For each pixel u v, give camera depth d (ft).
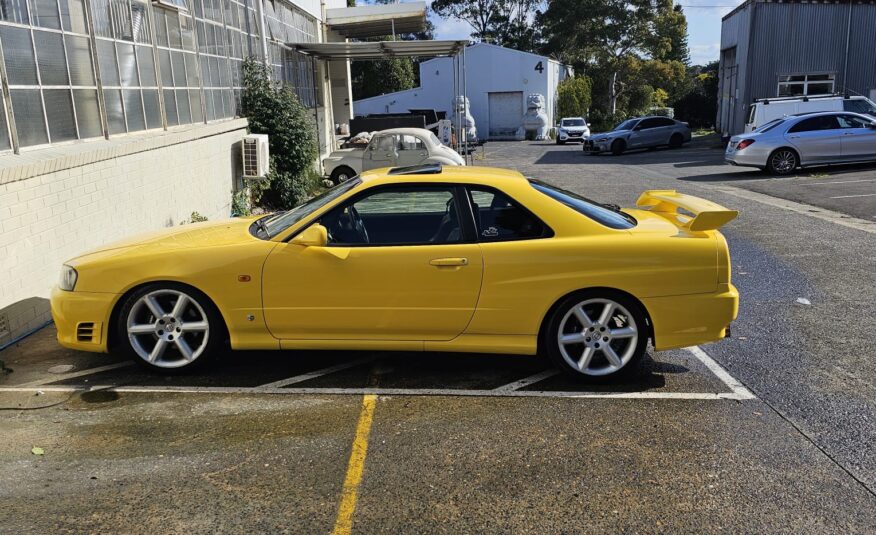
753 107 69.62
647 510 10.93
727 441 13.17
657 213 18.07
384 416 14.28
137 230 26.43
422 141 54.85
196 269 15.48
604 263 15.16
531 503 11.12
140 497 11.23
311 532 10.32
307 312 15.56
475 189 15.70
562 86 163.12
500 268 15.21
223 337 16.22
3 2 19.62
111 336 16.14
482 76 150.30
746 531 10.39
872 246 29.81
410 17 71.20
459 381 16.17
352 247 15.47
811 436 13.37
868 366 16.92
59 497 11.21
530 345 15.65
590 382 15.88
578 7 176.24
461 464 12.33
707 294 15.34
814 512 10.87
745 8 90.38
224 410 14.52
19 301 18.67
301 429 13.66
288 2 57.77
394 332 15.69
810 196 44.52
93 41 25.08
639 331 15.57
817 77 88.02
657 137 97.45
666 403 14.92
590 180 58.95
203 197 34.58
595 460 12.47
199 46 36.78
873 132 56.70
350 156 55.77
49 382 15.96
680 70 181.68
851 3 85.35
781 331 19.56
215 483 11.64
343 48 58.70
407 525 10.52
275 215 18.43
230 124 38.88
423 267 15.24
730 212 15.11
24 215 18.90
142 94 29.43
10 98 19.79
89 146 23.52
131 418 14.12
